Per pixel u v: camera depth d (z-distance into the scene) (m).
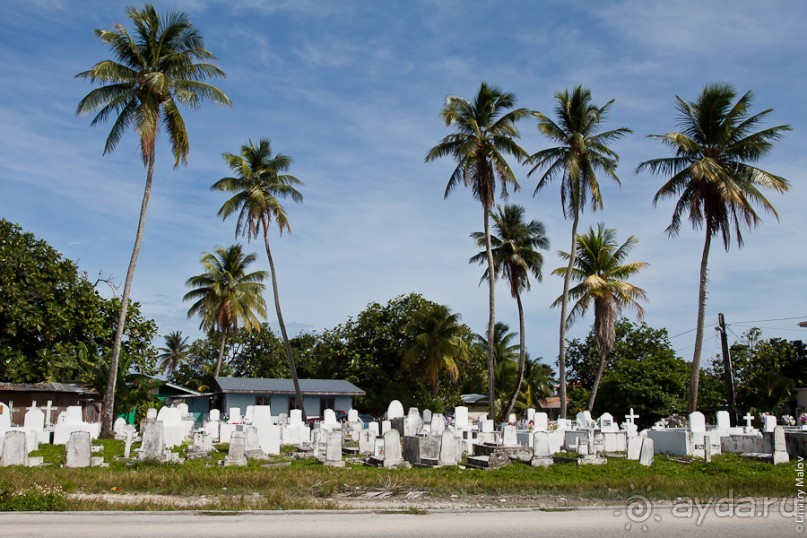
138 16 31.64
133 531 11.05
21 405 39.28
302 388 53.22
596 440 26.44
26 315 40.75
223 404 52.09
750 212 32.44
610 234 43.38
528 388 66.12
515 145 38.16
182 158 32.56
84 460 19.67
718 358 56.09
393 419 32.38
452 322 51.78
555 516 13.19
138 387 35.91
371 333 60.41
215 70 32.53
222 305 54.09
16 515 12.52
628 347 58.62
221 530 11.29
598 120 38.41
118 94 31.42
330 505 13.97
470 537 11.03
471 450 26.73
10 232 42.69
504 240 45.69
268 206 43.50
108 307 44.44
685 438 24.45
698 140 34.72
